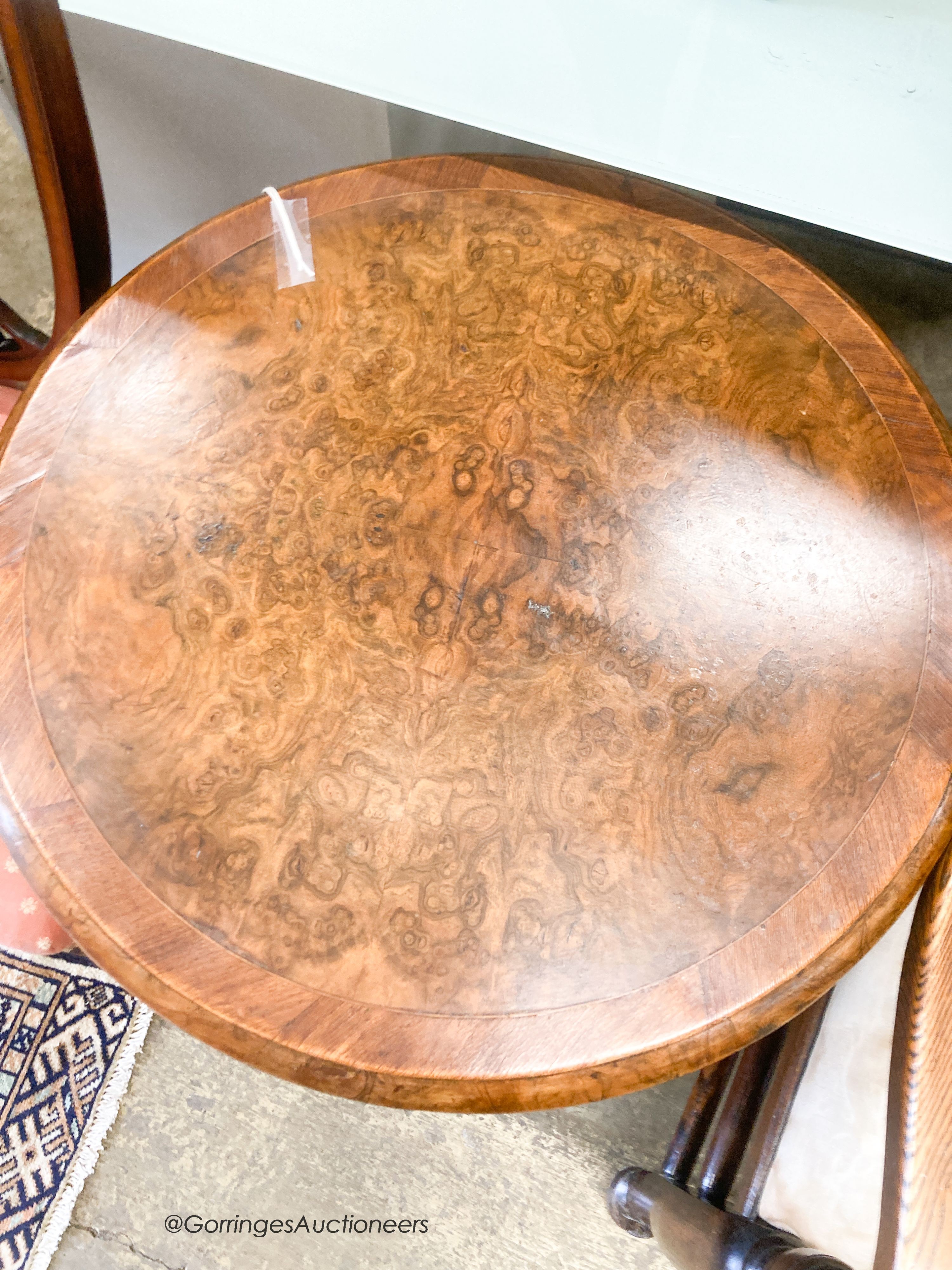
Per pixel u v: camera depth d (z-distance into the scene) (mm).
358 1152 1248
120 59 1159
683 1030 664
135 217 1479
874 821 724
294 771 738
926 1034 563
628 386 881
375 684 770
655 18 787
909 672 776
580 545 824
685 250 942
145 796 726
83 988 1312
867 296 1645
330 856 710
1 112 1232
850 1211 777
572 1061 654
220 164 1378
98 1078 1276
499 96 892
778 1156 818
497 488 843
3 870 893
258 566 810
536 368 889
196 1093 1271
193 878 702
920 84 773
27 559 799
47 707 750
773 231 1666
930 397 879
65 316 1091
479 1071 652
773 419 867
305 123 1344
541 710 763
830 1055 833
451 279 926
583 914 695
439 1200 1229
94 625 779
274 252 934
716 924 694
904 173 846
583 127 900
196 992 669
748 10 756
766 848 717
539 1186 1230
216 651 778
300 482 841
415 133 1417
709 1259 745
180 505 828
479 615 798
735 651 787
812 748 750
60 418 854
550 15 815
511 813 726
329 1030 661
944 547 818
